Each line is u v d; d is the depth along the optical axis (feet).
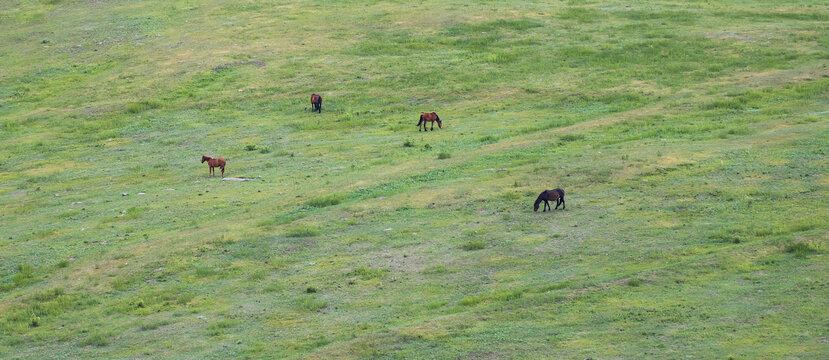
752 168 97.04
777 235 75.00
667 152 106.22
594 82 156.35
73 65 181.78
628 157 105.40
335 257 81.30
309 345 61.46
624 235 80.07
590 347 55.11
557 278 70.54
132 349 63.67
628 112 136.46
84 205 106.42
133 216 99.71
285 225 90.94
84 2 229.04
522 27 190.90
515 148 117.08
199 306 71.87
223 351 61.82
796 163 97.19
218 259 82.64
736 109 131.64
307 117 147.74
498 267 75.41
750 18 193.77
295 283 75.56
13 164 129.59
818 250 68.28
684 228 80.53
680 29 185.68
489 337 58.54
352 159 120.47
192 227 93.86
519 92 154.20
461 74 164.76
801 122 117.70
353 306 69.36
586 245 78.43
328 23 199.11
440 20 197.26
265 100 156.97
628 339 55.72
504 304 64.54
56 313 72.23
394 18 200.54
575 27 190.80
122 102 159.02
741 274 65.67
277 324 66.64
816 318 55.57
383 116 146.82
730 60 163.12
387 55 177.68
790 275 63.98
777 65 157.17
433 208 93.09
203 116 150.71
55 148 137.59
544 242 80.38
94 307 73.51
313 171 115.55
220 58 178.40
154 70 174.50
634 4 209.15
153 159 128.57
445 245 81.87
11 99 164.86
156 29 200.95
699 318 57.82
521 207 91.04
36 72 178.70
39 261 86.33
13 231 96.84
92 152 134.51
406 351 57.62
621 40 179.63
